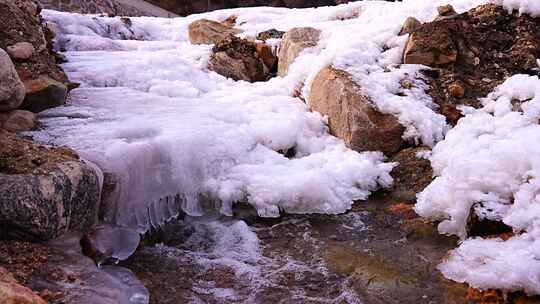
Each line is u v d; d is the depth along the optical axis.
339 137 5.38
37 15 6.23
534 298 3.00
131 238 3.64
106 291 2.88
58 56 6.54
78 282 2.87
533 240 3.31
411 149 5.11
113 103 5.37
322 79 5.73
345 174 4.76
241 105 5.82
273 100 6.05
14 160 3.23
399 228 4.13
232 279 3.43
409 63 5.95
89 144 3.97
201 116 5.18
